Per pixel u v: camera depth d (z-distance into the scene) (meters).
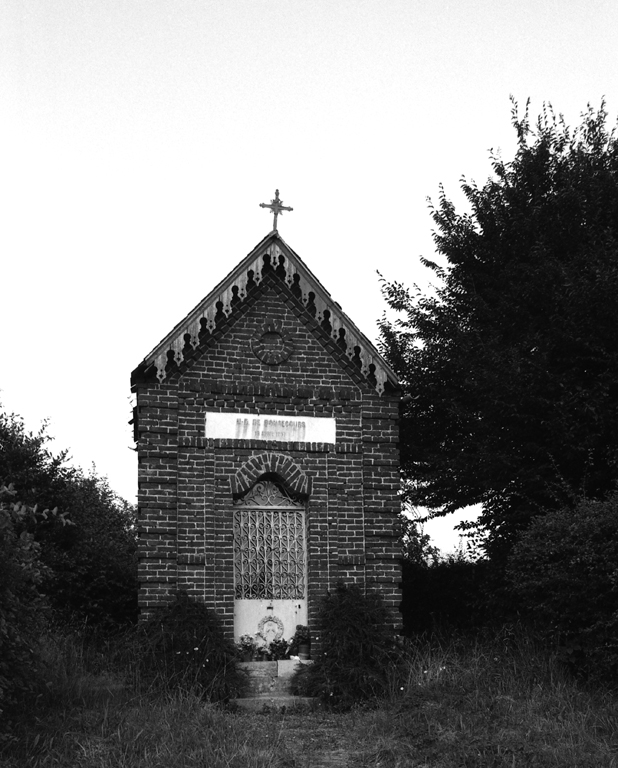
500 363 20.70
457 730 13.77
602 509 16.67
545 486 20.83
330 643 17.47
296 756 13.06
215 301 18.72
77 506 23.44
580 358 20.53
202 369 18.84
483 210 23.92
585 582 16.28
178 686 15.64
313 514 18.89
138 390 18.33
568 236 22.14
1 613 12.01
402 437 23.91
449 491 23.19
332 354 19.77
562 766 11.97
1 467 21.78
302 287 19.53
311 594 18.53
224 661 16.86
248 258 19.09
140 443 18.08
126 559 23.38
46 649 16.16
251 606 18.50
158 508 17.94
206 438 18.52
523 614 19.81
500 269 23.50
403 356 24.22
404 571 23.61
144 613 17.50
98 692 14.94
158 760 12.12
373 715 15.38
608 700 15.02
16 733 12.62
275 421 19.05
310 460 19.14
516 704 14.92
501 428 21.66
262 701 16.78
